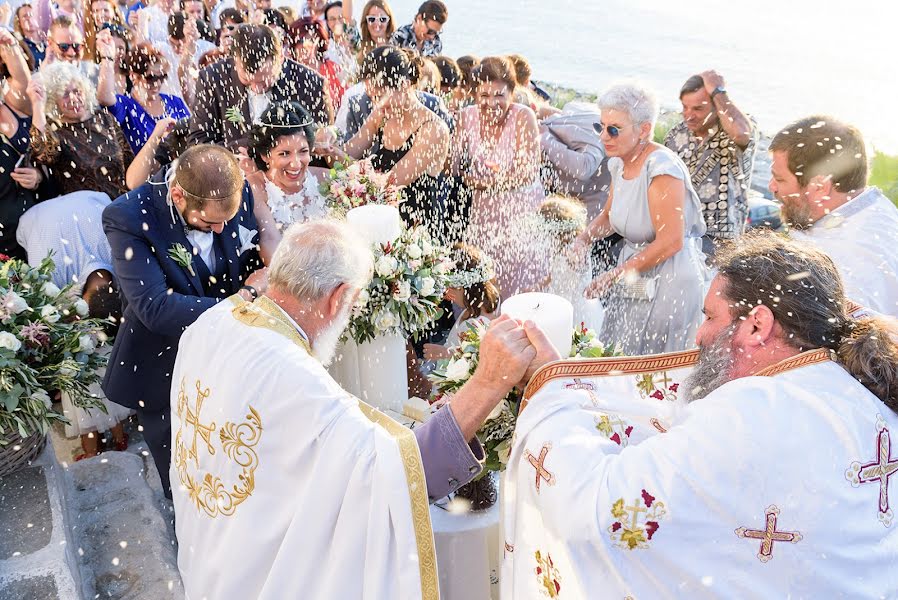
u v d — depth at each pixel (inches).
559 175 163.0
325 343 66.0
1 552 87.9
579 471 50.4
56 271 123.4
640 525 47.0
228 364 61.4
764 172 175.6
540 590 55.7
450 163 145.9
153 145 146.8
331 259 63.4
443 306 139.4
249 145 110.0
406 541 56.0
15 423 96.7
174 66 201.5
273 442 59.6
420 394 105.1
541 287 123.9
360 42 210.2
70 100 132.5
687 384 54.9
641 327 117.0
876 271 79.2
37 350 101.3
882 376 48.5
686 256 113.9
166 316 92.0
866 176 84.0
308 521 57.5
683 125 151.3
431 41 208.2
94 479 112.7
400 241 91.0
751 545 46.2
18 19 207.5
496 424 70.1
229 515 61.7
